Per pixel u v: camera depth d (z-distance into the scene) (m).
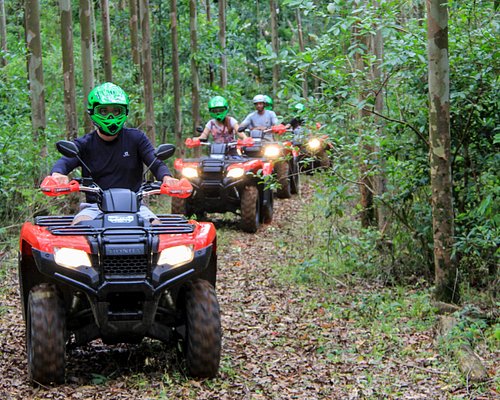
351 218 12.35
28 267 5.54
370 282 8.76
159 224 5.55
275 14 23.97
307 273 9.05
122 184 6.06
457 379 5.57
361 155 8.59
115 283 5.12
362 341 6.57
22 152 10.91
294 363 6.01
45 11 24.47
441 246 7.54
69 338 5.86
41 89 11.74
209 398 5.16
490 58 7.70
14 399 5.06
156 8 21.31
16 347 6.35
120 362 5.98
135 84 19.58
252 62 29.14
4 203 10.70
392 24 8.16
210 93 20.80
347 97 8.41
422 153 8.45
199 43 20.55
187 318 5.45
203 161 12.38
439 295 7.59
